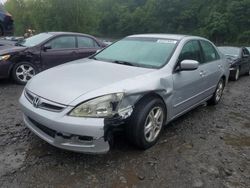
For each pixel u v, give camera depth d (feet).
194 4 256.32
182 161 12.14
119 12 290.35
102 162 11.59
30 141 13.01
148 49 15.39
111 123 10.79
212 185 10.69
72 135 10.57
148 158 12.12
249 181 11.14
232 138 15.02
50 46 25.62
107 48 17.02
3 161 11.31
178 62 14.56
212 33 213.66
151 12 271.90
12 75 23.99
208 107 20.49
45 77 12.76
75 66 14.15
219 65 19.48
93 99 10.67
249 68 41.09
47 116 10.75
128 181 10.53
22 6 149.89
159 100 12.91
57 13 115.14
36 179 10.32
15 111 17.11
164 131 15.15
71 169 11.00
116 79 12.05
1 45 26.07
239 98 24.71
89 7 118.73
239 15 205.87
